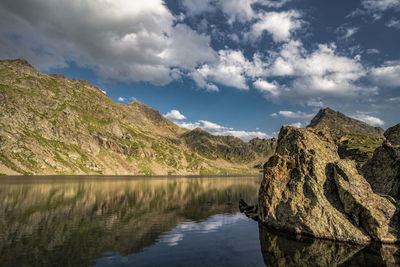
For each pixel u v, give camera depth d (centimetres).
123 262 1966
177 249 2398
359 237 2700
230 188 12394
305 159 3588
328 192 3212
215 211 5094
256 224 3781
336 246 2591
